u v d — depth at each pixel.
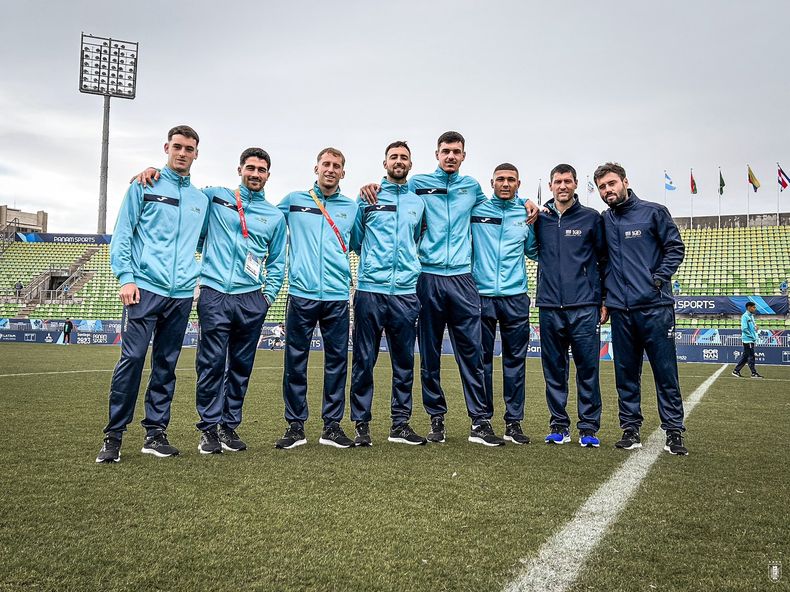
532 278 24.92
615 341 4.28
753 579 1.87
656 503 2.66
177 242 3.74
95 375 9.14
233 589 1.75
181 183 3.84
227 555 2.00
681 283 24.16
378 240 4.20
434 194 4.39
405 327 4.19
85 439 4.02
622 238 4.28
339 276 4.12
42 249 32.69
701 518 2.45
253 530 2.25
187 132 3.79
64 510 2.45
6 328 25.22
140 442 4.00
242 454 3.67
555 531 2.28
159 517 2.38
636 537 2.22
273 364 13.52
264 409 5.88
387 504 2.60
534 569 1.92
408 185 4.39
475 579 1.84
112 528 2.24
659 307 4.07
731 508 2.59
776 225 26.00
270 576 1.85
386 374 11.13
